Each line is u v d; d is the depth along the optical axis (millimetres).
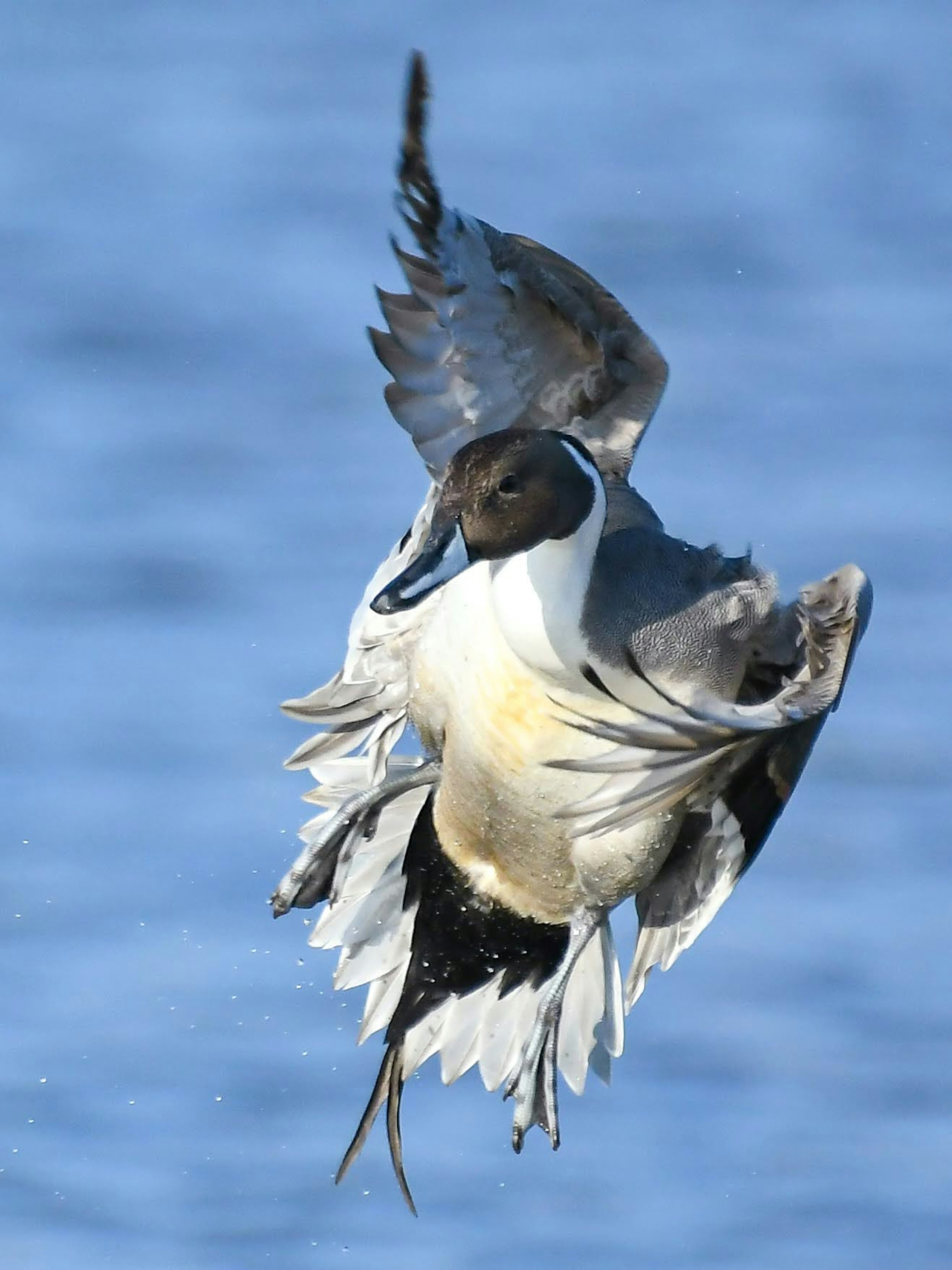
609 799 9922
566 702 10719
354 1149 11797
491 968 11883
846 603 10227
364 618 11500
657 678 10664
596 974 11891
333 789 12172
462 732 11047
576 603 10547
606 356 11016
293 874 11719
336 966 13734
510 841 11289
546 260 10602
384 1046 12484
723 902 11422
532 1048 11406
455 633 10961
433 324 10523
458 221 10203
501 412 11023
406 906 11891
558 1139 11281
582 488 10508
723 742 9734
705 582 10953
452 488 10430
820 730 10547
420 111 9766
